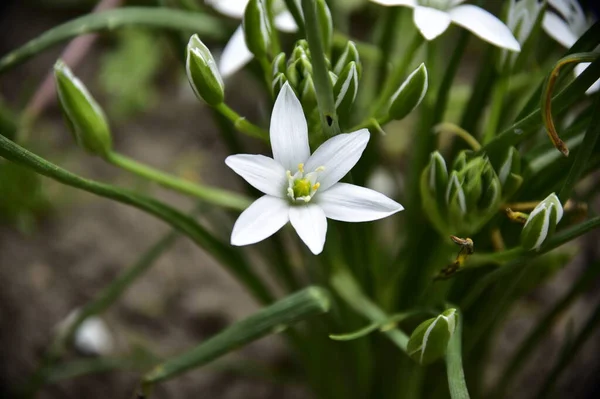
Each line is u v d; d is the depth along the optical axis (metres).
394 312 0.32
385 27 0.31
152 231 0.44
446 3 0.26
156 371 0.28
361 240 0.31
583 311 0.40
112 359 0.36
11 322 0.40
